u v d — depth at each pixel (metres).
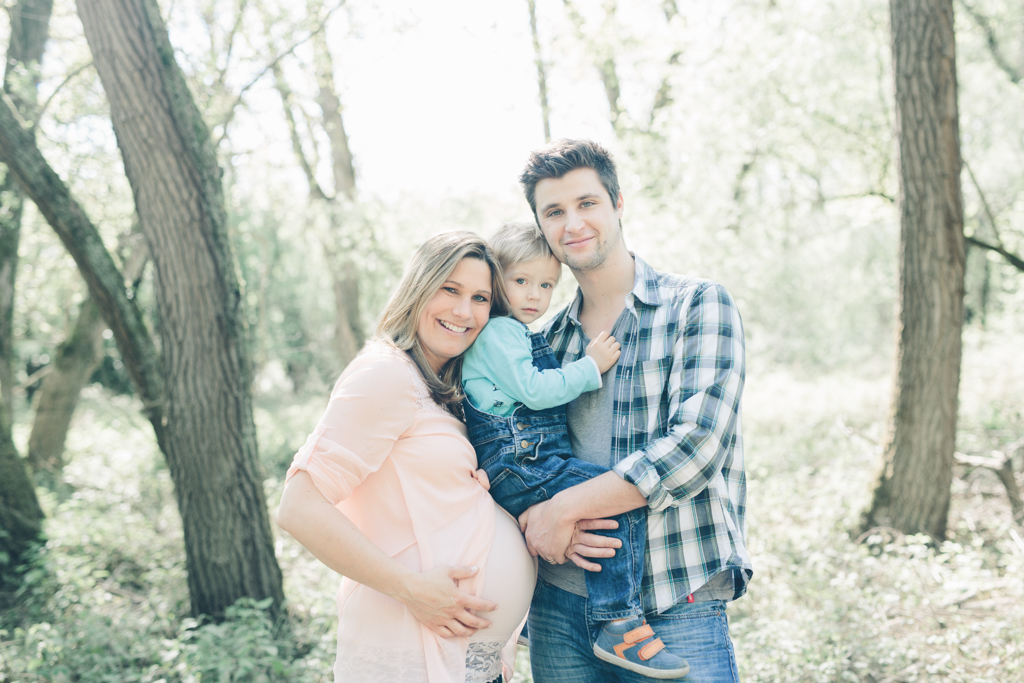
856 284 16.30
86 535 5.38
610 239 2.03
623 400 1.94
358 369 1.78
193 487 3.88
